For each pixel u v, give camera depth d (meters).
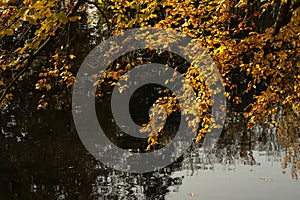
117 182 14.03
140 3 6.15
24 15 3.55
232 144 18.34
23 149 16.44
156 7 6.13
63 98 22.89
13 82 4.77
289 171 14.82
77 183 13.65
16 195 12.48
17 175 13.97
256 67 6.12
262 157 16.44
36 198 12.34
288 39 5.76
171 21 6.26
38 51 4.73
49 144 17.17
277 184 13.64
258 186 13.50
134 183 14.01
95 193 12.91
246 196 12.70
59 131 19.03
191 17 6.05
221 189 13.30
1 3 3.64
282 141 17.09
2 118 20.17
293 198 12.46
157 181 14.20
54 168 14.80
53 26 4.30
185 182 14.11
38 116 20.72
